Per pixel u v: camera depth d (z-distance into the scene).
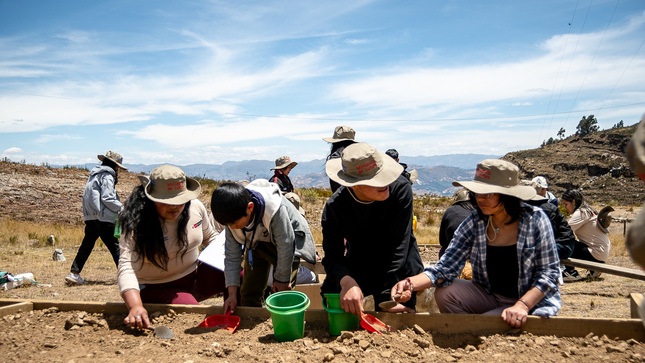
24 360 2.95
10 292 6.49
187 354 3.03
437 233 14.88
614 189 109.25
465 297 3.60
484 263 3.49
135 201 3.64
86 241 7.20
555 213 5.45
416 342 3.13
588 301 6.02
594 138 148.75
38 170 23.02
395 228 3.44
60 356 3.01
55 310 3.84
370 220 3.46
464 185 3.22
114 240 7.11
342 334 3.19
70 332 3.42
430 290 4.55
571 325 3.18
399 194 3.40
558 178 128.12
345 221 3.49
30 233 12.73
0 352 3.08
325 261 3.61
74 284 7.10
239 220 3.47
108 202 7.03
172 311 3.71
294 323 3.22
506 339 3.14
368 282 3.64
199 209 4.12
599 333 3.16
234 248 3.83
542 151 154.25
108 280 7.52
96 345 3.21
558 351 2.98
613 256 10.11
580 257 7.59
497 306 3.59
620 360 2.84
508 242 3.40
